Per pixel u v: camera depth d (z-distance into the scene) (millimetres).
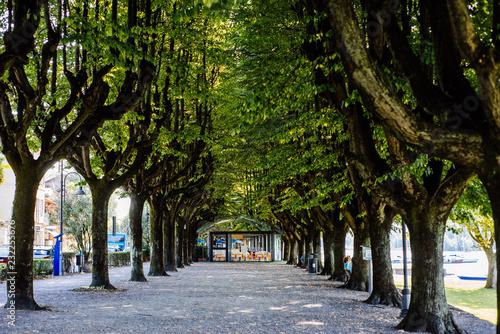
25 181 11875
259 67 14648
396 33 7473
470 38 5871
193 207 38000
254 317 11453
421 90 7238
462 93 6848
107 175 17844
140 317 11234
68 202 41219
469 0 9531
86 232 42250
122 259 42719
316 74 12320
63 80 15906
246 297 16125
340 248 24797
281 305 13938
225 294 17094
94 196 17859
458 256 77438
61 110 12344
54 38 10773
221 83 20656
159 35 15688
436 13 6887
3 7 11695
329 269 29219
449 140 6758
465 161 6812
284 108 14789
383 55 10125
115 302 14273
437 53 7031
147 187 23453
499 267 6344
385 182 10383
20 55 9164
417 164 8883
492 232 25922
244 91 18906
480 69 5945
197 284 21656
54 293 16422
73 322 10250
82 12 11867
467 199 14156
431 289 9836
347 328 10023
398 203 10242
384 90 6816
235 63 18109
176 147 22656
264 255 57562
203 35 15977
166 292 17625
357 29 6809
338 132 14805
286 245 60250
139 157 18438
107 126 18828
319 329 9852
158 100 18562
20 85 10922
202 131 23094
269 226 55094
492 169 6520
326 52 12039
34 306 11938
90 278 25344
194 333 9188
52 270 27859
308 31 12578
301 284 21922
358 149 10625
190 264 46875
